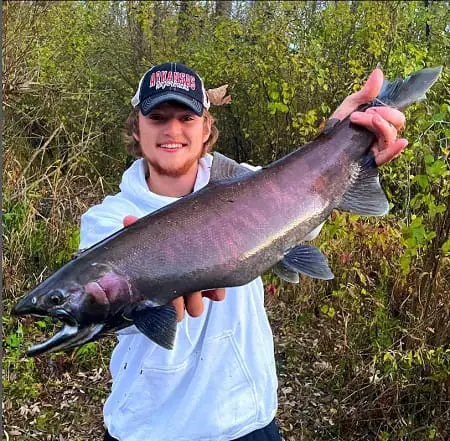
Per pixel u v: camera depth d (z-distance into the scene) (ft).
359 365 14.15
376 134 7.68
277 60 22.15
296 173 7.29
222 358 7.74
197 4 28.81
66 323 6.10
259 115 23.38
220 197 6.79
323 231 15.48
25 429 13.67
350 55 20.95
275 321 17.58
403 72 16.83
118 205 7.88
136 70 28.22
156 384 7.69
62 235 18.85
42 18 25.96
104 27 29.94
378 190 7.68
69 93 24.11
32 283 17.80
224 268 6.58
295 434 13.46
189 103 7.57
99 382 15.31
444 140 13.99
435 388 12.85
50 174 19.95
